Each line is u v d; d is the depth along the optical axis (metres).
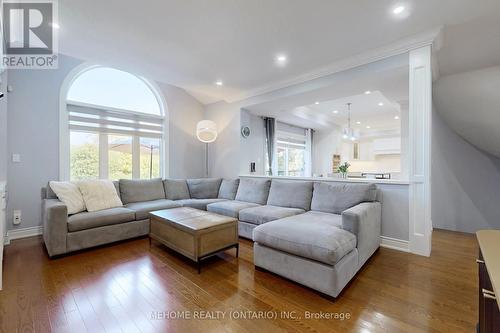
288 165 7.12
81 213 3.00
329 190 3.17
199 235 2.33
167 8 2.21
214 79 4.00
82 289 2.00
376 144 8.58
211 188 4.71
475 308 1.74
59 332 1.49
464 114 3.57
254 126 5.65
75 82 3.83
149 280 2.17
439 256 2.72
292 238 2.06
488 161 3.71
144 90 4.68
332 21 2.37
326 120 7.14
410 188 2.81
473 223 3.81
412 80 2.71
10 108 3.20
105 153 4.12
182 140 5.15
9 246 2.98
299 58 3.20
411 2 2.08
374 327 1.54
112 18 2.37
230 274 2.30
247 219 3.32
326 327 1.54
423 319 1.62
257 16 2.31
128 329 1.53
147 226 3.40
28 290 1.97
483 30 2.49
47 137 3.48
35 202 3.41
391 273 2.29
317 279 1.91
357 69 3.19
